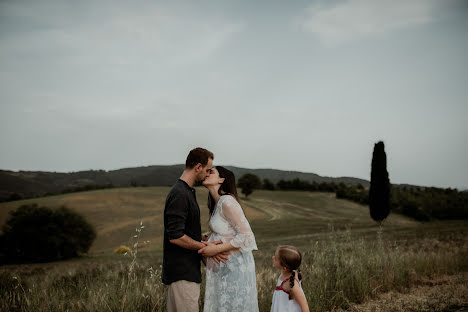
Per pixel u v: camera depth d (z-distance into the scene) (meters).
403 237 20.62
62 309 4.24
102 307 4.01
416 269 7.07
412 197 73.38
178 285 3.11
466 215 63.66
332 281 5.44
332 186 108.00
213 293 3.36
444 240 16.97
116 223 49.34
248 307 3.29
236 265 3.29
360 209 75.00
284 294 3.52
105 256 32.78
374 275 5.91
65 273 9.22
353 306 4.98
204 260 3.42
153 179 176.25
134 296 4.16
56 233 32.97
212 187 3.56
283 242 23.14
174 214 3.05
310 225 45.38
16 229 32.62
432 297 5.41
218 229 3.35
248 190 84.56
